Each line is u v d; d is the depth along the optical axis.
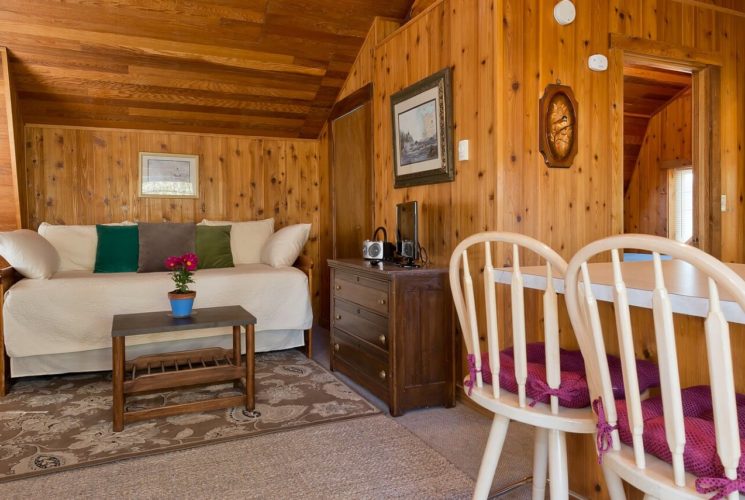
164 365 2.97
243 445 2.32
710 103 3.44
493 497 1.85
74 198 4.62
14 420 2.61
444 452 2.27
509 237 1.33
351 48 4.28
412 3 3.97
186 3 3.63
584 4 2.93
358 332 3.12
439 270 2.81
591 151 2.95
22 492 1.91
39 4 3.47
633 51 3.09
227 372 2.72
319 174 5.41
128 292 3.41
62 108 4.39
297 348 4.14
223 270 3.98
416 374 2.76
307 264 3.95
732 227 3.55
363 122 4.22
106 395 3.01
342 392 3.05
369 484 1.97
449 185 3.09
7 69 3.73
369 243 3.31
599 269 1.66
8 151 3.85
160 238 4.18
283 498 1.87
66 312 3.25
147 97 4.44
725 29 3.45
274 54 4.22
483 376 1.50
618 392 1.28
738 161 3.55
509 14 2.70
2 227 3.92
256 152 5.22
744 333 1.26
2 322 3.00
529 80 2.76
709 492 0.87
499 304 2.71
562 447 1.34
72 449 2.28
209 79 4.36
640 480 0.96
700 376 1.37
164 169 4.89
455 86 3.01
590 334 1.09
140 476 2.04
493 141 2.70
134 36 3.84
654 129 6.22
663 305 0.90
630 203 6.64
